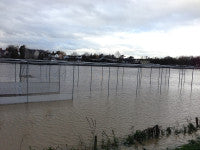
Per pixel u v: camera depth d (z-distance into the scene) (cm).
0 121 1351
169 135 1071
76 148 929
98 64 2850
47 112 1598
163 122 1396
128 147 906
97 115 1547
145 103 2041
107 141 977
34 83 2128
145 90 2880
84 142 1012
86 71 5794
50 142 1021
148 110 1755
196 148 787
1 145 984
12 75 3600
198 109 1864
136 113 1638
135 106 1892
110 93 2516
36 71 4547
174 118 1515
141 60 7188
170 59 7225
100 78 4069
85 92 2505
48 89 2208
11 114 1517
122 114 1594
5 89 1992
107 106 1852
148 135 1022
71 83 3169
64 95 2050
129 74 5525
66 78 3778
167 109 1819
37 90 2147
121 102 2042
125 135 1102
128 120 1432
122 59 7231
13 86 2031
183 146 850
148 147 901
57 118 1445
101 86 3023
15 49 6738
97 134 1130
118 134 1130
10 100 1819
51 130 1202
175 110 1792
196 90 3098
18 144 997
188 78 5188
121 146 920
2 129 1205
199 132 1127
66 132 1165
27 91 1947
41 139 1060
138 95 2472
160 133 1085
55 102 1945
